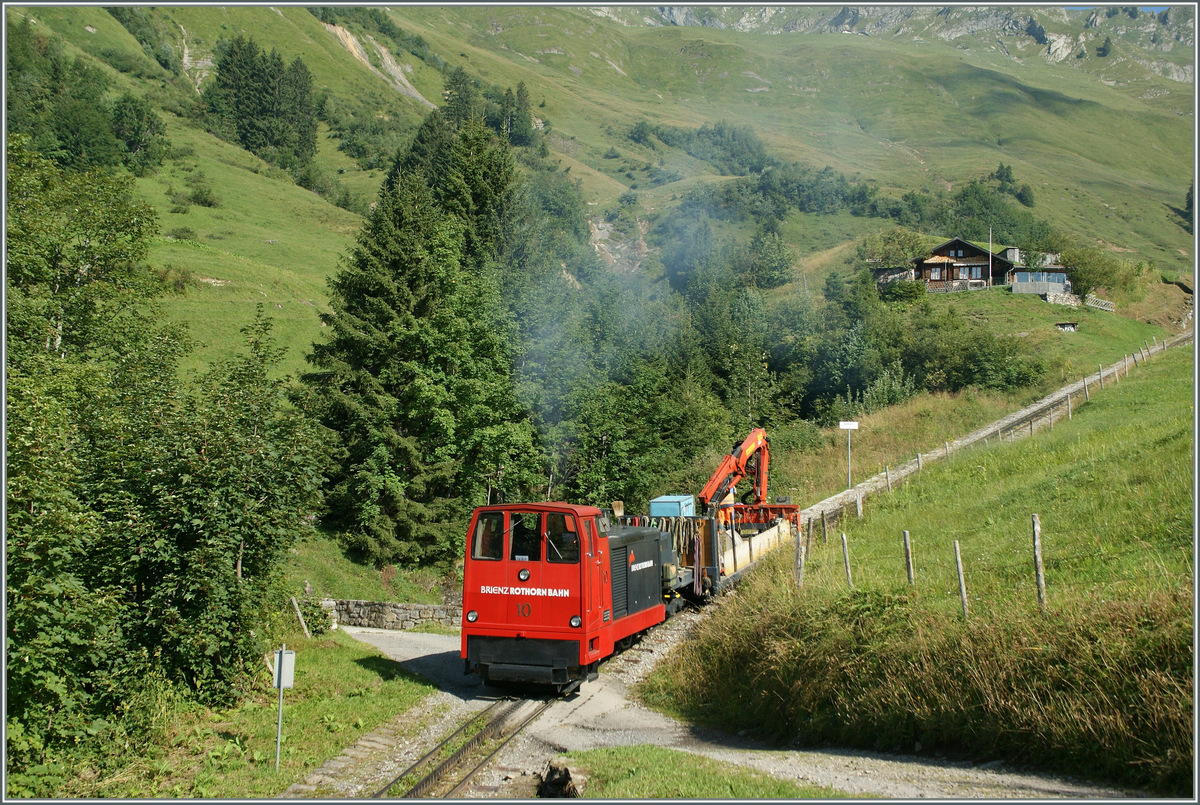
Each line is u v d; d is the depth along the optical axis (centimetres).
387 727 1198
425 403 2772
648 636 1714
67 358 2077
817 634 1173
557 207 11481
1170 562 1094
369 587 2555
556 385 3042
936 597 1189
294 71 16412
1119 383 4025
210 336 4844
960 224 13838
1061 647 892
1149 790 739
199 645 1226
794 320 6244
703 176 19162
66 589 1045
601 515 1434
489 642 1348
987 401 4541
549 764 952
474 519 1395
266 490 1362
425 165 10931
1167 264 13488
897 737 979
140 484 1295
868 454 3916
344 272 2995
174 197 8962
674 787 830
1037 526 987
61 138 8862
